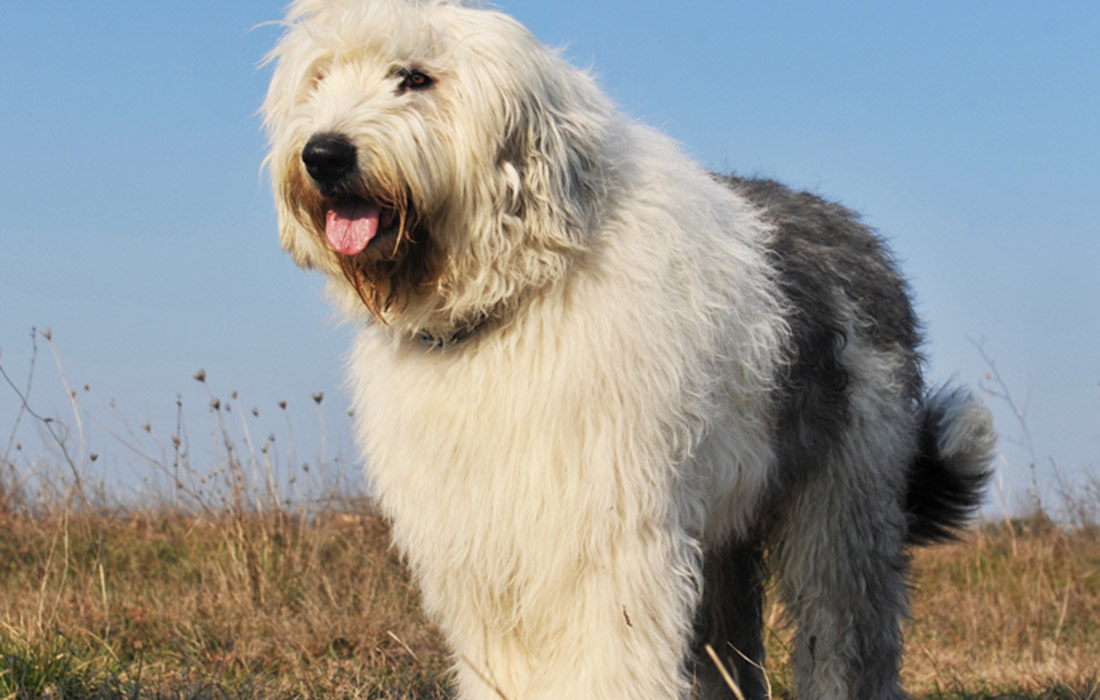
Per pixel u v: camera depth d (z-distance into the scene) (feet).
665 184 6.67
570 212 6.37
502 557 6.45
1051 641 9.50
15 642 7.22
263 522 9.90
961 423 7.66
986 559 11.76
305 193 6.47
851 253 7.49
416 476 6.56
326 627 8.54
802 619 7.32
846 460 7.24
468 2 6.59
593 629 6.38
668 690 6.41
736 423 6.77
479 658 6.72
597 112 6.64
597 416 6.33
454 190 6.39
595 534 6.33
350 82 6.49
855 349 7.29
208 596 8.96
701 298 6.57
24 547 10.21
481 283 6.40
